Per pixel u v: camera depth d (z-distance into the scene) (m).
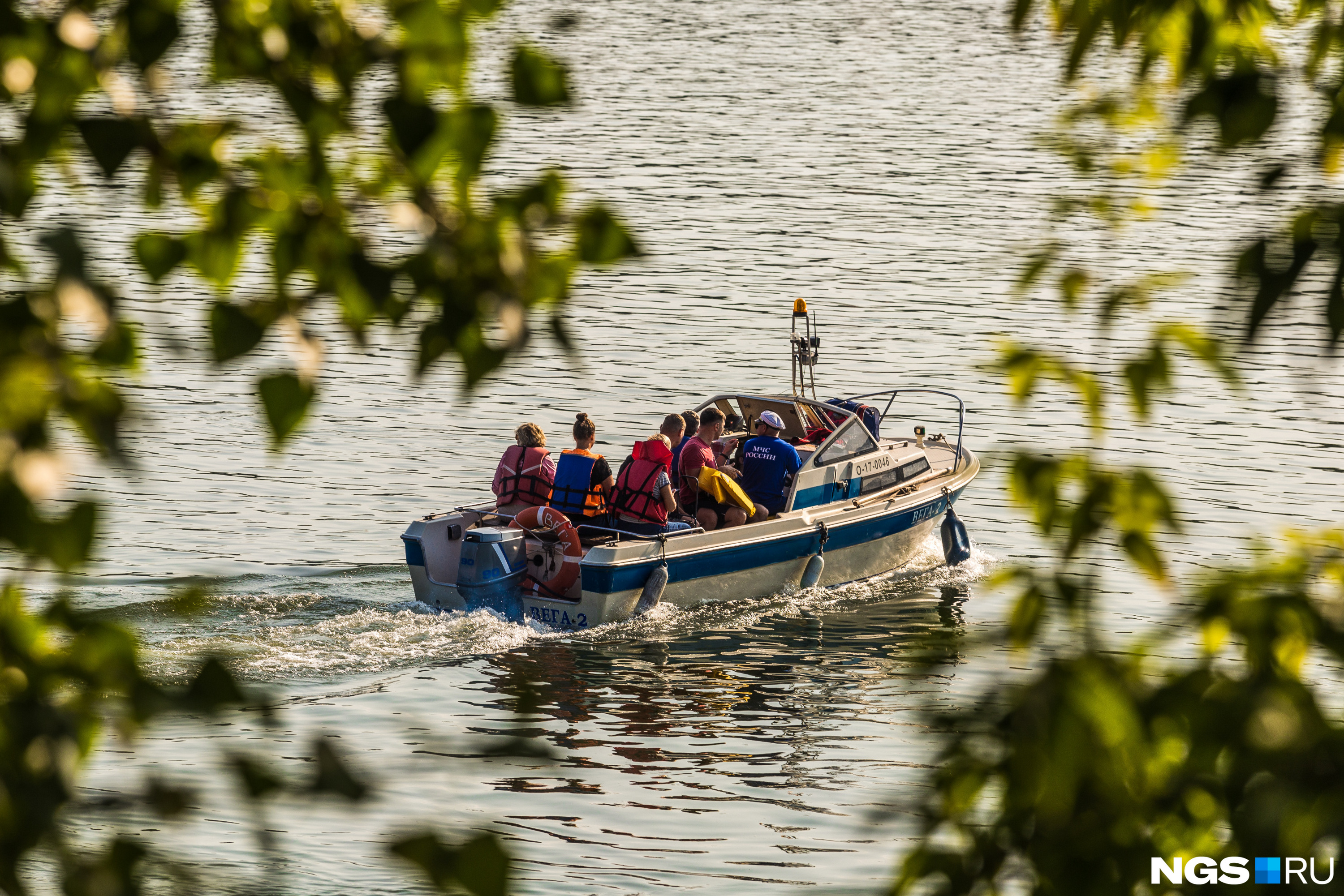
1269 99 6.70
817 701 38.16
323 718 35.56
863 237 108.19
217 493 56.00
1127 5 7.65
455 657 40.69
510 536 43.84
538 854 29.02
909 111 167.00
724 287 93.44
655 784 32.72
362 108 6.48
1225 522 53.56
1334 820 5.52
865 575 50.19
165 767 31.41
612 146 142.62
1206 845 6.36
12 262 6.17
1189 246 96.00
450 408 68.56
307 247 6.51
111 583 45.28
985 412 68.94
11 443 5.77
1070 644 7.14
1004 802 6.80
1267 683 6.16
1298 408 68.06
